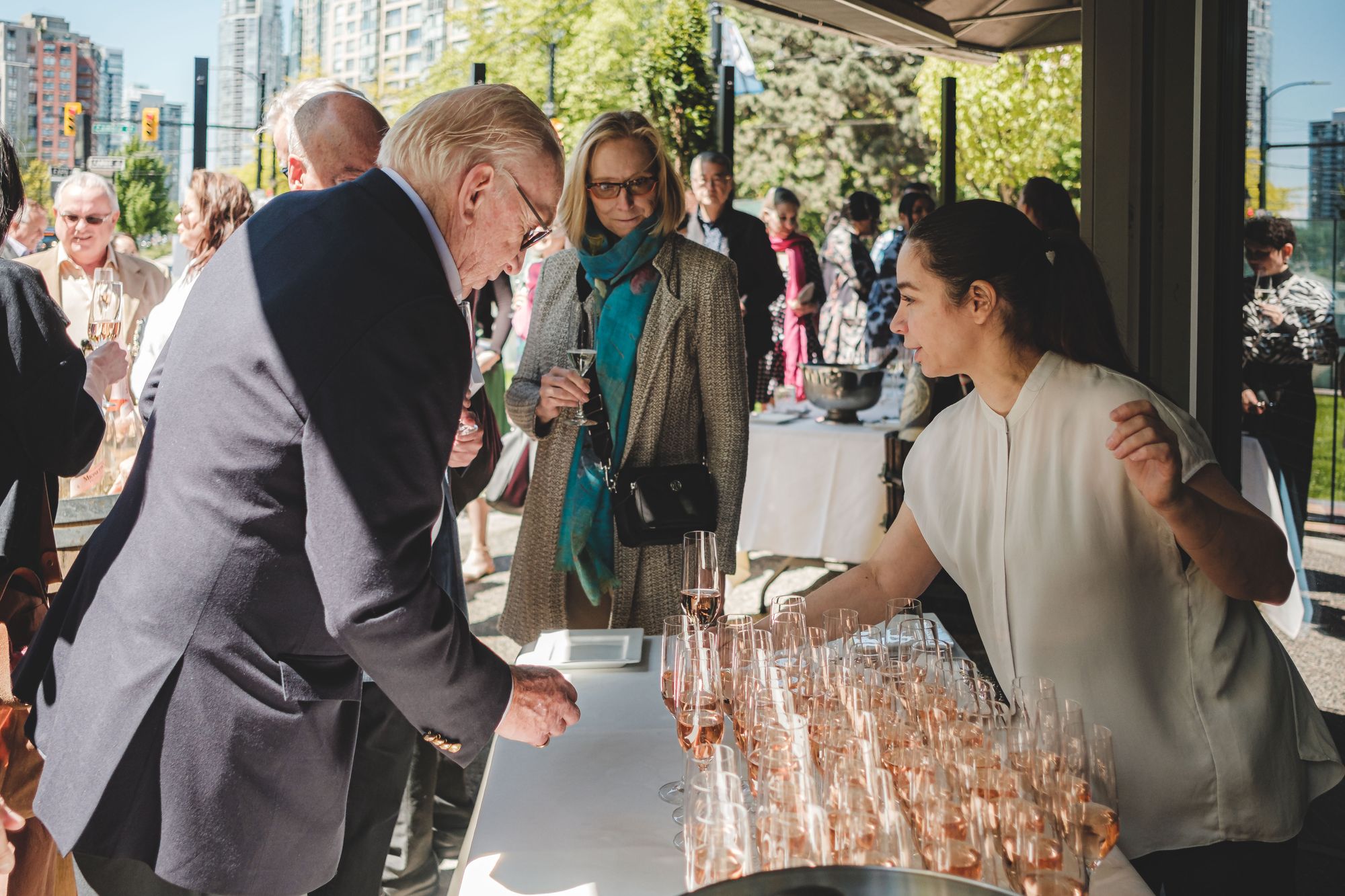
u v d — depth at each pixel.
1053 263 1.70
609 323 2.67
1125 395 1.61
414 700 1.39
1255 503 3.14
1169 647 1.61
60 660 1.48
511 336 6.62
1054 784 1.20
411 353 1.35
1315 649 3.13
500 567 5.82
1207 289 3.11
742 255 6.33
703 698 1.50
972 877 1.12
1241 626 1.60
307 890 1.48
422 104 1.53
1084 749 1.22
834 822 1.16
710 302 2.65
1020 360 1.70
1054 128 14.33
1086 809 1.20
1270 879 1.60
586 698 1.92
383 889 2.58
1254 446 3.12
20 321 1.90
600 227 2.69
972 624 4.45
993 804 1.15
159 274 4.46
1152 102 3.13
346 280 1.37
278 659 1.41
